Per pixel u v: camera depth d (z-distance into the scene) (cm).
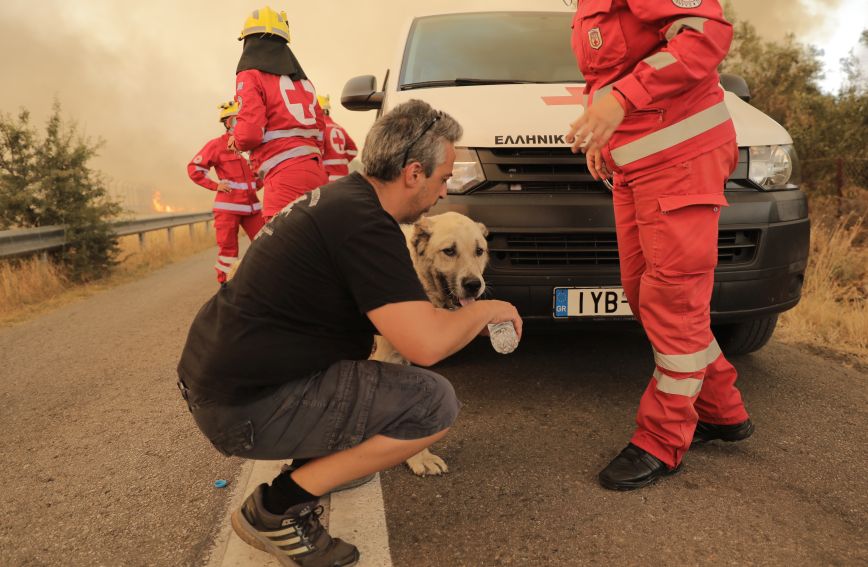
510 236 324
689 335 252
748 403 339
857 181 943
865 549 212
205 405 201
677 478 263
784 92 1191
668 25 228
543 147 330
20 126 870
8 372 455
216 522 243
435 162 205
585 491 255
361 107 455
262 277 196
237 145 475
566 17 500
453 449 296
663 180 243
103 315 651
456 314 207
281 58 482
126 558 223
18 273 772
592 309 325
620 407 337
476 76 422
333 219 194
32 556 226
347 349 209
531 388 366
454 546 221
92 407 375
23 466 299
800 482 257
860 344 445
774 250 327
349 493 260
